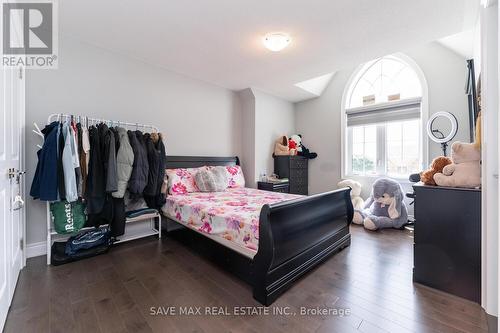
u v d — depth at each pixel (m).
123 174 2.42
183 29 2.34
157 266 2.16
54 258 2.15
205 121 3.85
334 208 2.47
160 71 3.28
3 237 1.39
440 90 3.40
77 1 1.91
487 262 1.49
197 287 1.81
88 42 2.62
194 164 3.61
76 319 1.43
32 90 2.31
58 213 2.26
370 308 1.56
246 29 2.33
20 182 1.99
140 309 1.54
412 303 1.62
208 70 3.39
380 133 4.07
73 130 2.15
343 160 4.41
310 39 2.53
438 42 3.37
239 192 3.30
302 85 4.22
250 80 3.80
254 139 4.25
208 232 2.16
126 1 1.91
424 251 1.85
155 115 3.23
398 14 2.09
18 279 1.89
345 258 2.36
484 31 1.51
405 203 3.65
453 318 1.46
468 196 1.67
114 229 2.43
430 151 3.47
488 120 1.48
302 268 1.91
